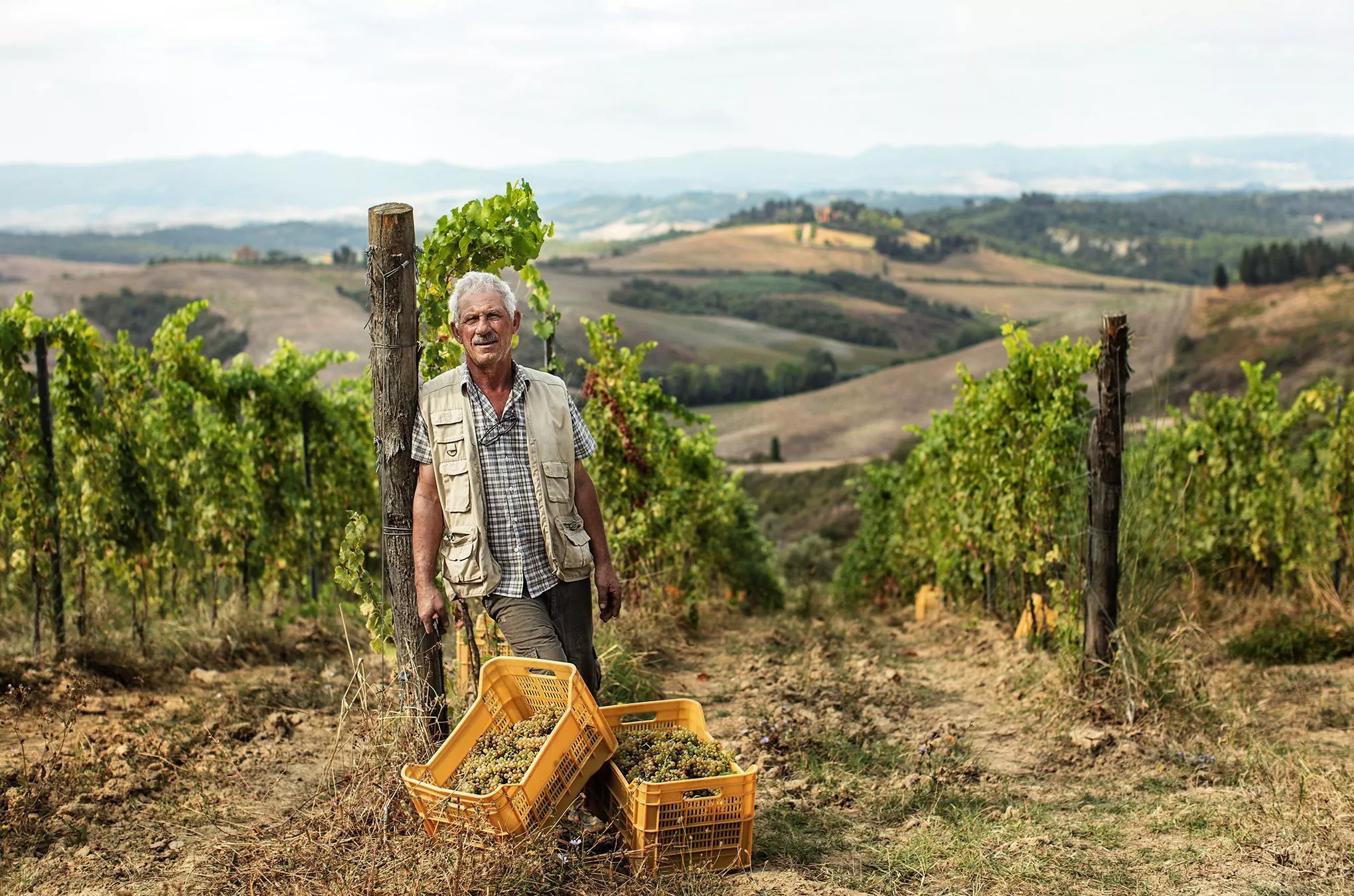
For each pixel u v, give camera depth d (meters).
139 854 3.47
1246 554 8.89
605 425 8.12
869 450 94.62
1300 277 125.69
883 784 4.40
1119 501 5.50
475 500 3.52
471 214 4.09
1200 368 98.75
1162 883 3.31
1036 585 7.22
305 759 4.47
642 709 3.79
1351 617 7.13
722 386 135.00
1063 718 5.25
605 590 3.84
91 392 6.55
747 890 3.18
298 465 9.26
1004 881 3.34
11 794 3.76
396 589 3.82
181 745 4.51
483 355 3.50
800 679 6.34
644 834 3.23
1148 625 5.77
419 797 3.29
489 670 3.56
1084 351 6.88
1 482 5.62
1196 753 4.67
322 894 3.02
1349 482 8.86
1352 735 4.85
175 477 7.95
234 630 6.43
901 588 12.95
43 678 5.21
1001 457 7.39
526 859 3.09
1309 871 3.37
